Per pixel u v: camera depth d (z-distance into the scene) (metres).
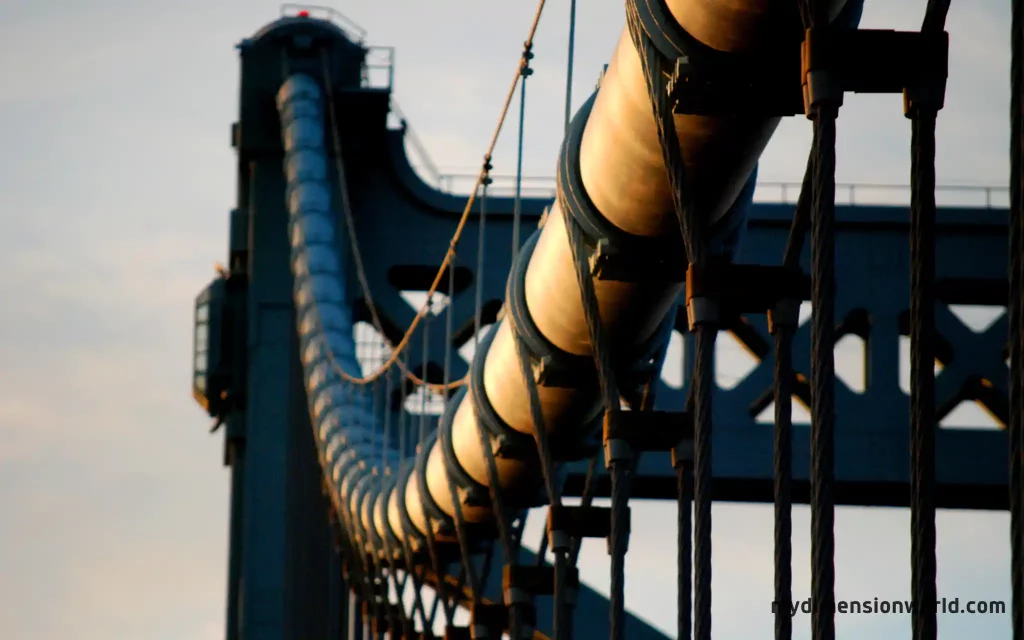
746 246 118.62
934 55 37.44
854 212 120.12
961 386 118.75
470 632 84.75
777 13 40.84
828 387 37.12
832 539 36.91
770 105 42.59
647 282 51.81
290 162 122.88
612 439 53.75
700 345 44.75
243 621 122.56
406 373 97.44
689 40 42.53
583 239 51.53
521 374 61.31
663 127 43.59
